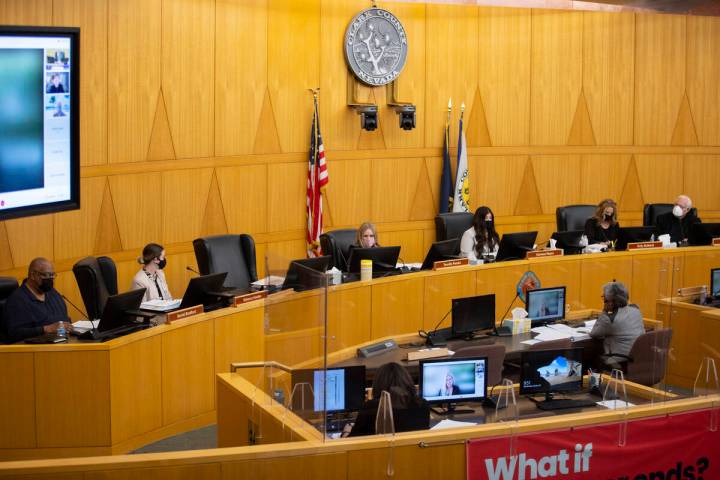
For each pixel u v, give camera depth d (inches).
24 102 299.1
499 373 290.4
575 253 388.8
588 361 331.3
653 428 224.2
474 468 205.6
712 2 502.9
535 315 334.6
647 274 387.5
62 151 315.9
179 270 392.2
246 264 365.4
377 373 221.8
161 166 380.2
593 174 501.0
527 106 484.4
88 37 348.2
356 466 197.2
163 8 374.0
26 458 261.4
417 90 460.4
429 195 471.5
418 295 337.7
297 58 425.1
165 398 281.4
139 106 369.4
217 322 296.2
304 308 205.0
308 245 431.5
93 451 264.1
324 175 426.0
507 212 488.4
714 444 231.9
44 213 311.0
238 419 230.1
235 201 409.7
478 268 353.1
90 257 310.3
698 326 268.5
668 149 509.7
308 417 206.4
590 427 216.2
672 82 505.4
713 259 313.6
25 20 321.4
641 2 494.3
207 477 188.9
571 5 483.5
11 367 258.5
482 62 472.4
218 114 398.9
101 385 262.2
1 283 284.5
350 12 437.7
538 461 212.1
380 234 460.1
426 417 210.5
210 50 393.1
